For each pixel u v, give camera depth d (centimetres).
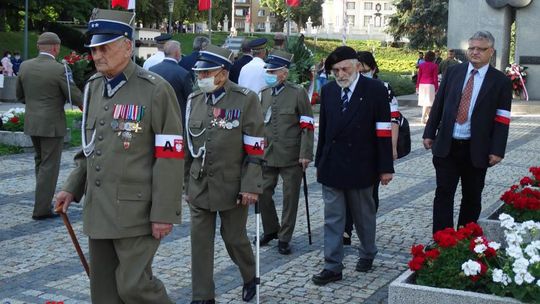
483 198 985
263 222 730
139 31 5009
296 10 8450
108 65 420
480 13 2564
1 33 3962
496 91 666
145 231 427
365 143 619
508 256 491
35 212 833
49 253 697
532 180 765
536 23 2520
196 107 559
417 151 1448
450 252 505
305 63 1205
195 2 6412
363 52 704
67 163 1216
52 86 827
